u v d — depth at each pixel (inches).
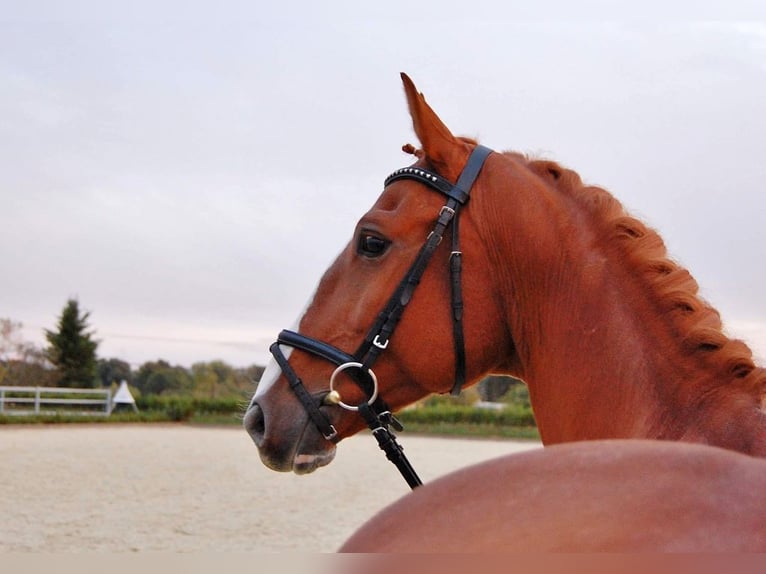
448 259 106.6
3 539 315.9
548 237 103.3
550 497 47.5
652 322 93.9
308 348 109.1
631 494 46.6
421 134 109.7
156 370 1998.0
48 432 874.1
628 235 100.7
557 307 101.5
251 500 436.1
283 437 108.2
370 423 108.1
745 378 84.4
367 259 108.4
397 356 106.3
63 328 1713.8
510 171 108.5
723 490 46.0
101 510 390.9
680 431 85.8
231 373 1967.3
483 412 1173.1
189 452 683.4
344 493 470.0
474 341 105.7
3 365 1701.5
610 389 94.3
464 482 50.7
